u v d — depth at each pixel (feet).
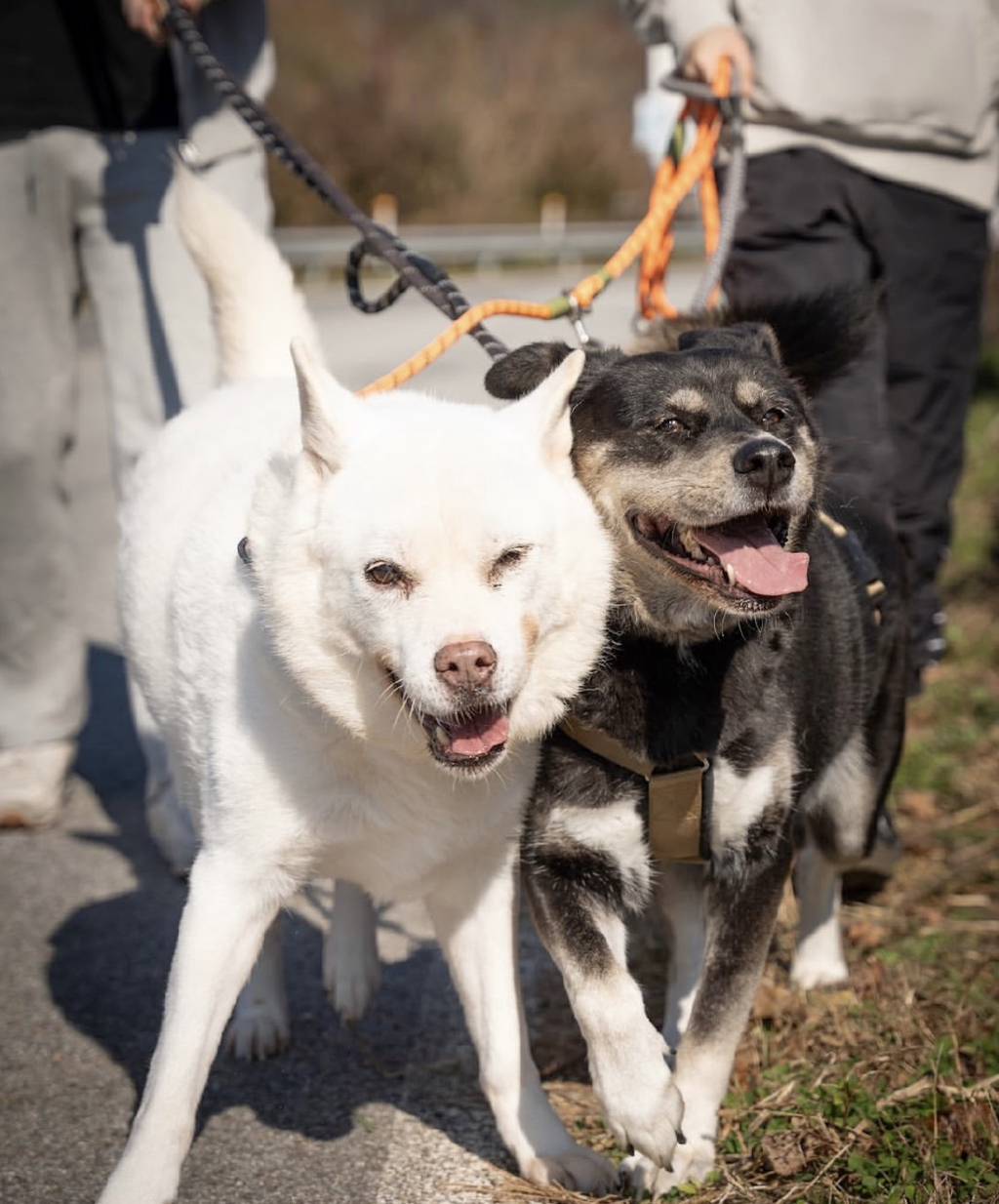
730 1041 10.34
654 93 37.09
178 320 15.47
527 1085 10.27
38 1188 10.14
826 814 12.70
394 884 10.01
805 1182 9.91
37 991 12.95
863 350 13.03
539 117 101.35
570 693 9.54
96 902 14.74
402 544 8.71
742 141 13.83
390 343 49.26
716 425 10.50
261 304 12.99
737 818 10.53
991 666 21.13
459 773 9.05
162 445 12.11
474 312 11.75
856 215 14.82
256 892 9.64
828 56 14.43
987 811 16.37
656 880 11.37
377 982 12.42
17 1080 11.54
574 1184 10.07
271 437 11.08
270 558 9.14
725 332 11.76
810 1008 12.30
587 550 9.43
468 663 8.52
